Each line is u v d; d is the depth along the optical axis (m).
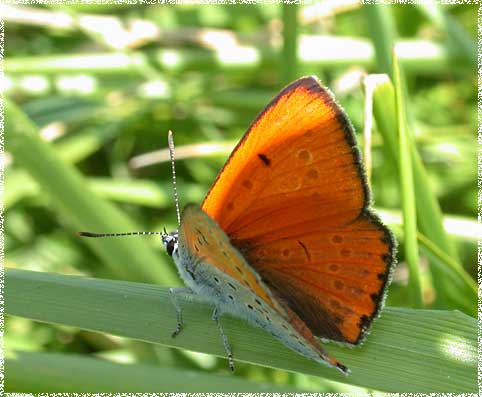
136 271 0.23
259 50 0.26
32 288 0.21
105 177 0.28
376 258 0.20
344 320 0.20
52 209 0.26
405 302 0.24
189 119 0.28
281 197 0.20
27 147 0.23
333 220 0.20
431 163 0.26
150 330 0.21
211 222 0.19
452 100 0.27
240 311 0.21
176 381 0.20
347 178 0.20
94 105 0.27
